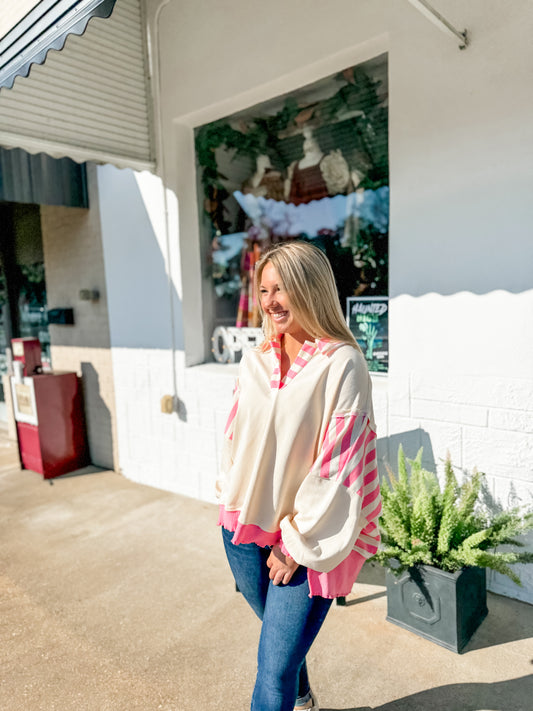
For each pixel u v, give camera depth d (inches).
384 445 108.1
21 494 161.3
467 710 68.8
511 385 89.7
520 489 91.0
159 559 116.0
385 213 126.3
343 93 124.7
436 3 89.3
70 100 120.6
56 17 69.3
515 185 85.7
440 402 98.4
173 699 73.8
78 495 158.7
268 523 52.2
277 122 140.3
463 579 79.2
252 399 53.6
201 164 147.3
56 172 162.1
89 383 183.0
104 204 164.1
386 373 121.5
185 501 150.6
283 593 49.9
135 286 158.7
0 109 106.9
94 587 105.2
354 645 83.0
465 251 92.3
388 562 82.6
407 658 79.4
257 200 152.6
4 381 188.5
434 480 88.9
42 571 112.5
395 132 98.2
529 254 85.5
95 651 85.1
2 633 91.0
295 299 50.8
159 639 87.7
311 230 141.8
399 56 95.7
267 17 114.6
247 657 82.3
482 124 87.8
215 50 125.0
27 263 212.8
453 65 89.4
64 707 73.1
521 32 82.0
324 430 49.3
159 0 132.8
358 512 47.3
